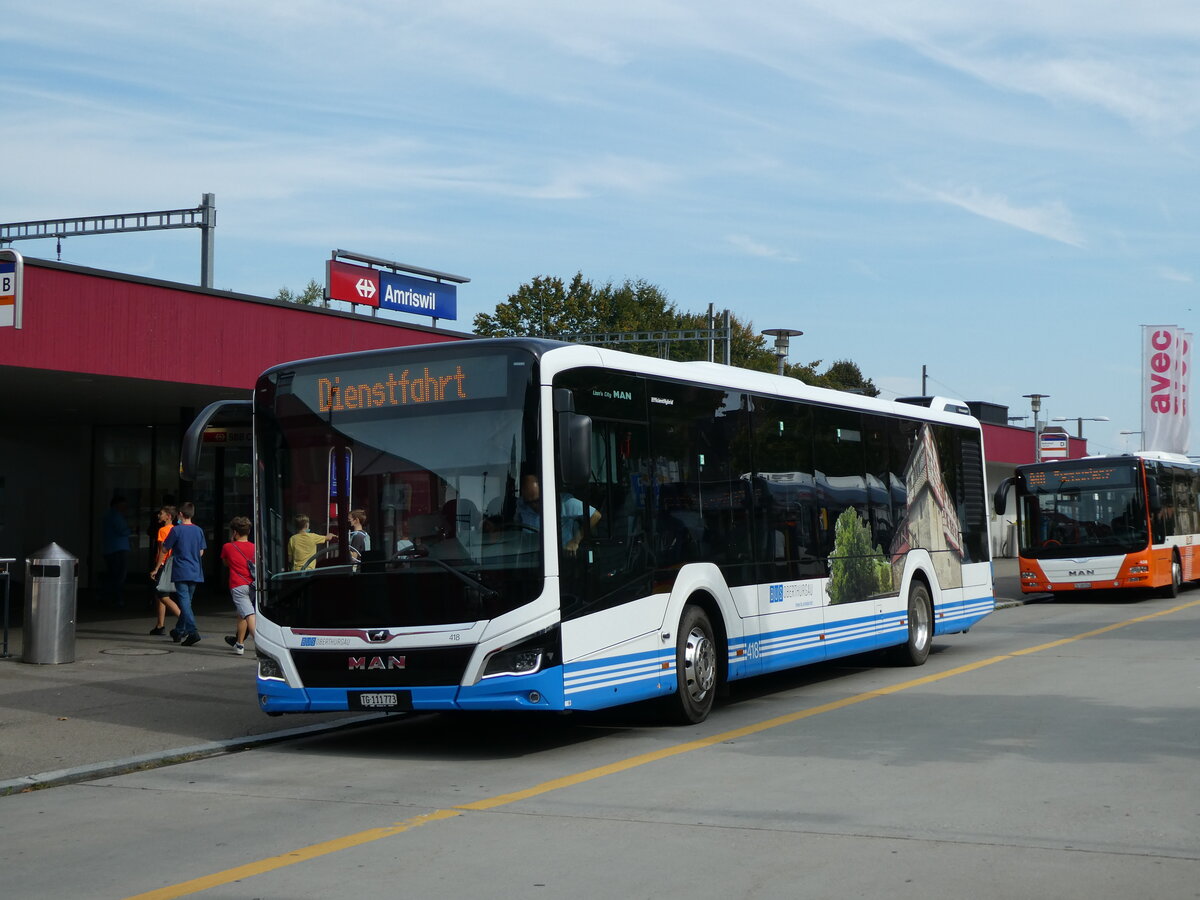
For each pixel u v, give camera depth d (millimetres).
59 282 16828
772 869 6340
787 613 13133
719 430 12266
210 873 6520
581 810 7836
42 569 16109
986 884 6039
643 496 10914
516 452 9820
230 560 17234
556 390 9820
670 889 6008
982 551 18781
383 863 6613
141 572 29062
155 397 21641
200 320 18578
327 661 10078
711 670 11750
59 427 28969
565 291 71062
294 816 7914
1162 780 8469
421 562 9883
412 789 8734
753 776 8820
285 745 11141
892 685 14078
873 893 5906
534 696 9578
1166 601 29562
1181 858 6496
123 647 17953
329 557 10195
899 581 15875
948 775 8703
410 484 10078
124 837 7473
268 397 10703
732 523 12312
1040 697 12703
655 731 11211
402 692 9805
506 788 8656
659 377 11359
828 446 14469
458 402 10062
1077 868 6312
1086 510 29562
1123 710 11703
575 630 9875
